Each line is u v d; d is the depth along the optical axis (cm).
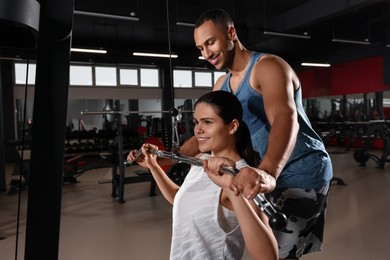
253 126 112
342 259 233
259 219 71
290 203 116
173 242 95
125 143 642
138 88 1042
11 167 817
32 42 106
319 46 977
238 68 110
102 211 383
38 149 105
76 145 775
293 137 86
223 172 64
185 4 668
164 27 791
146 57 992
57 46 105
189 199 92
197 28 102
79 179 607
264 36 802
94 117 1055
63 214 373
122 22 750
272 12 767
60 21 103
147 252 259
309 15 700
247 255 237
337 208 367
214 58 105
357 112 986
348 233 286
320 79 1124
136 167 736
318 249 129
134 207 399
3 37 104
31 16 90
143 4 652
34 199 106
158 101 1109
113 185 455
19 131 923
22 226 330
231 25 102
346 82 1036
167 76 1051
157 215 362
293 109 93
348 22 754
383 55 913
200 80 1129
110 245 276
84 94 977
